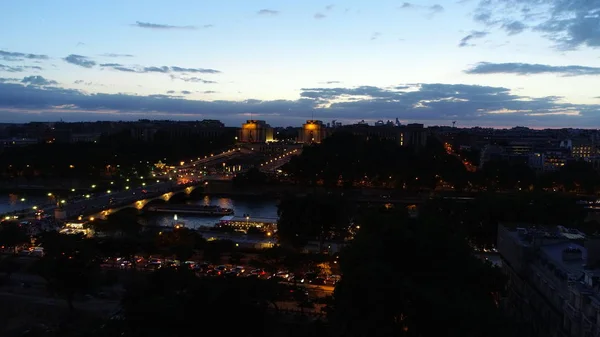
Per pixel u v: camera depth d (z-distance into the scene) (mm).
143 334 181625
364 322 166375
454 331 153875
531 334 164625
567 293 159625
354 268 185250
